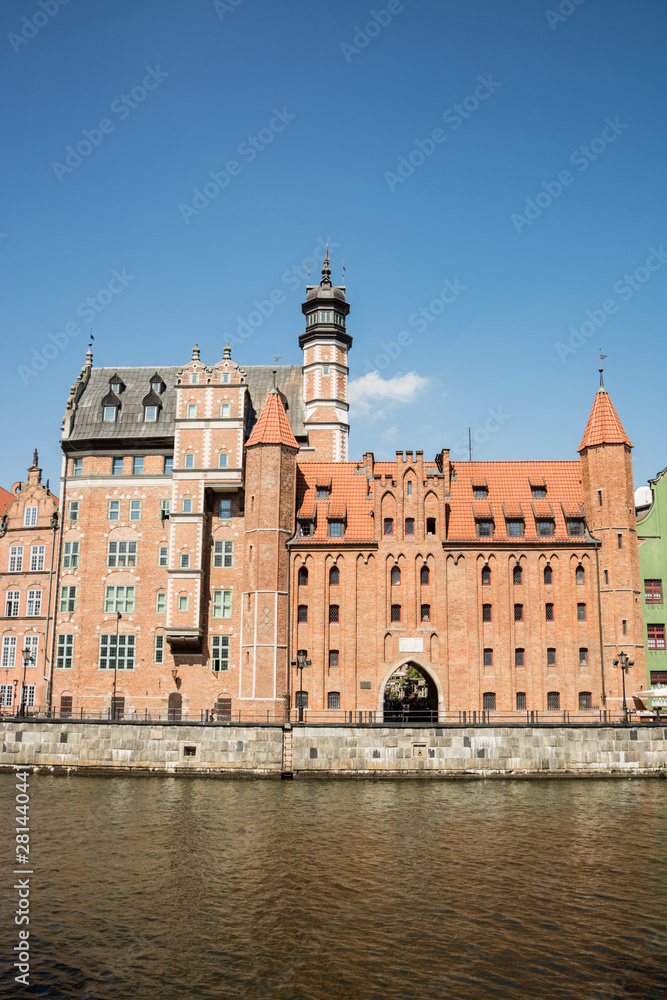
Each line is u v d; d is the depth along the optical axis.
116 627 66.25
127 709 64.75
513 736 52.09
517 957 23.53
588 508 63.34
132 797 45.03
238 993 21.39
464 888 29.22
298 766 51.59
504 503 64.56
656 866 31.81
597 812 41.31
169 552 64.88
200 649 64.69
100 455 69.56
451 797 45.19
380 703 60.00
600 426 63.53
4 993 21.20
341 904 27.62
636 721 56.84
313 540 62.69
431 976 22.34
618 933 25.20
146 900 27.98
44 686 67.06
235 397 66.62
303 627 61.72
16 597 69.06
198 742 52.56
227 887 29.33
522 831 37.28
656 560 63.03
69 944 24.36
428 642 60.94
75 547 68.50
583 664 60.62
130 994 21.28
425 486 63.38
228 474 65.38
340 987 21.70
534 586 61.72
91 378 74.19
